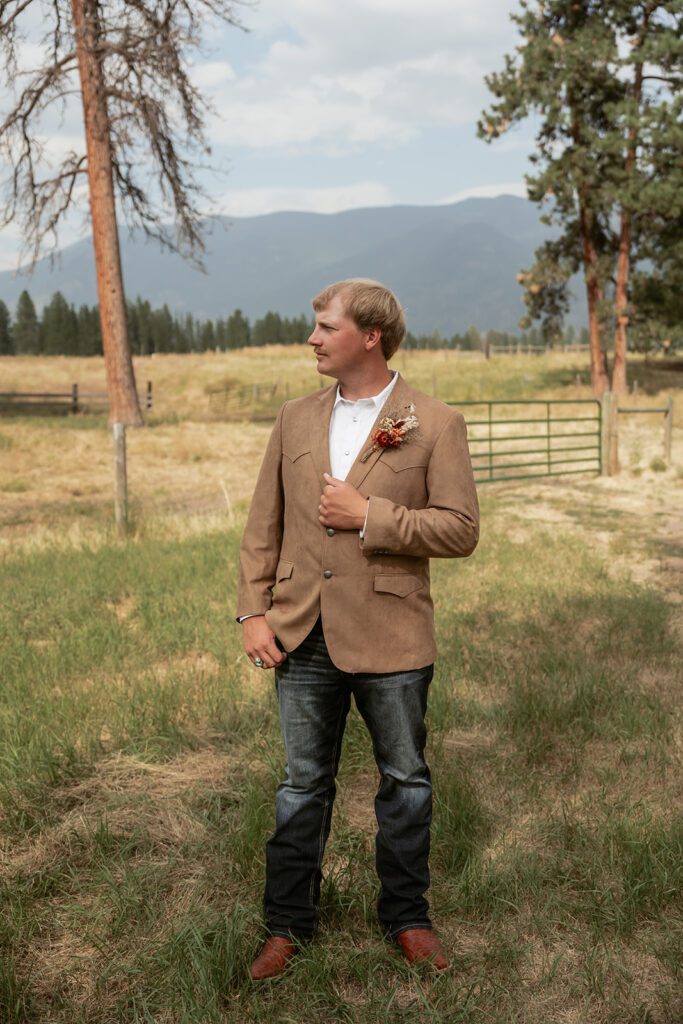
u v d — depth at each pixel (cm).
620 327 3125
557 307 3306
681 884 297
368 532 244
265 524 275
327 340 257
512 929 282
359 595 253
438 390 3584
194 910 289
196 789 371
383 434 252
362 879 306
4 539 1006
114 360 2192
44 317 13975
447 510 253
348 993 258
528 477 1338
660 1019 243
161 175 2181
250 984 256
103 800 364
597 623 629
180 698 464
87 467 1617
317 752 270
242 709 455
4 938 274
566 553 875
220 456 1798
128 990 255
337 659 254
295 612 260
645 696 473
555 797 370
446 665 527
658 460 1510
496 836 337
